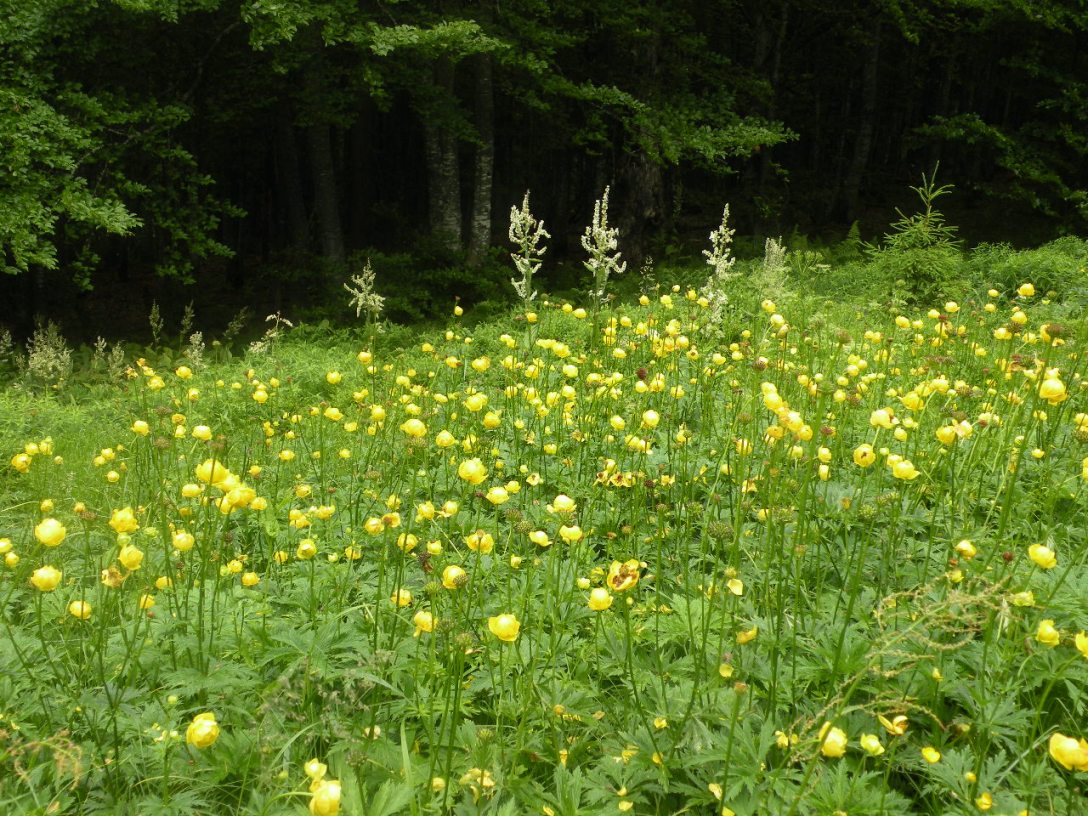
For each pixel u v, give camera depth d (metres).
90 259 12.00
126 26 12.90
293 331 12.43
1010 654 2.39
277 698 2.26
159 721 2.36
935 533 3.39
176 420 4.22
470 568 3.31
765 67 21.88
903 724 2.11
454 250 15.30
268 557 3.54
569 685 2.58
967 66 25.80
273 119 17.53
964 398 4.13
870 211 25.08
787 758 2.03
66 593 3.07
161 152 12.70
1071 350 4.70
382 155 25.92
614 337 6.11
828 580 3.21
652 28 17.11
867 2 22.02
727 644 2.76
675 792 2.23
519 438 4.75
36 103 11.02
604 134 17.33
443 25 12.87
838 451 4.13
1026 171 18.17
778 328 4.48
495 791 2.13
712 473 4.14
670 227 18.81
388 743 2.29
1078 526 3.43
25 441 6.69
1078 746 1.58
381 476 4.28
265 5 11.95
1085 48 20.30
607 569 3.20
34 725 2.38
